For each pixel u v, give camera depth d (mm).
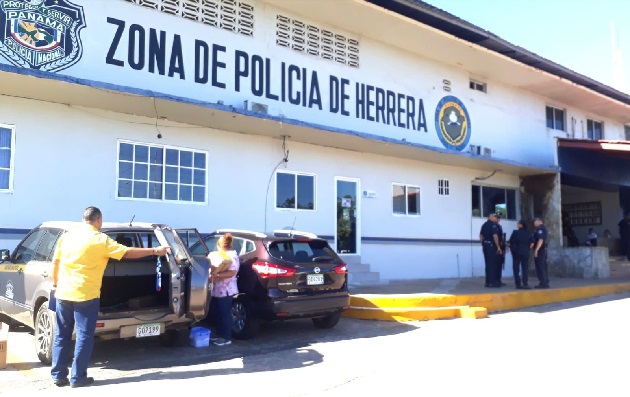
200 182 12086
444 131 17500
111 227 7125
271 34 13547
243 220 12625
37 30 10195
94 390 6012
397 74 16328
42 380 6340
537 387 6043
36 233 7859
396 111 16172
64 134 10359
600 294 14859
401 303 10883
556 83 19938
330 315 9297
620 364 7090
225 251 8406
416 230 16453
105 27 10984
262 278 8414
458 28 15609
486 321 10656
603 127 24922
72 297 6090
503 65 18031
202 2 12391
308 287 8664
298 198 13797
